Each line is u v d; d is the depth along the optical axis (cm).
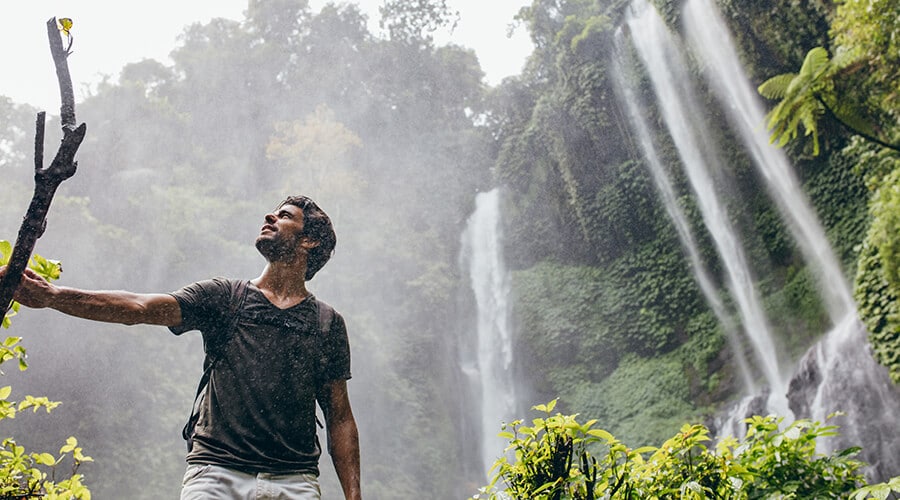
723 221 2161
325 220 223
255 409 195
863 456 1271
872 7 1010
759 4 1805
